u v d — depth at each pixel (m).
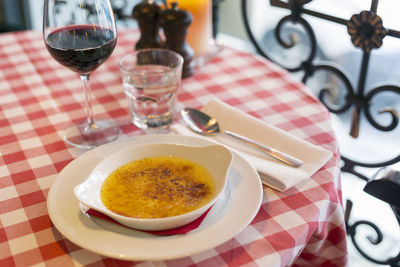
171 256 0.61
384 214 1.74
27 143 0.95
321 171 0.85
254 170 0.77
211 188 0.74
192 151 0.80
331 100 1.99
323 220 0.77
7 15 2.48
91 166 0.81
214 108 1.01
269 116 1.03
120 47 1.39
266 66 1.26
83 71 0.92
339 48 2.19
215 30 1.57
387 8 1.52
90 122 1.00
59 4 0.85
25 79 1.21
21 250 0.68
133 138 0.88
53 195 0.72
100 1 0.86
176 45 1.17
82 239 0.64
